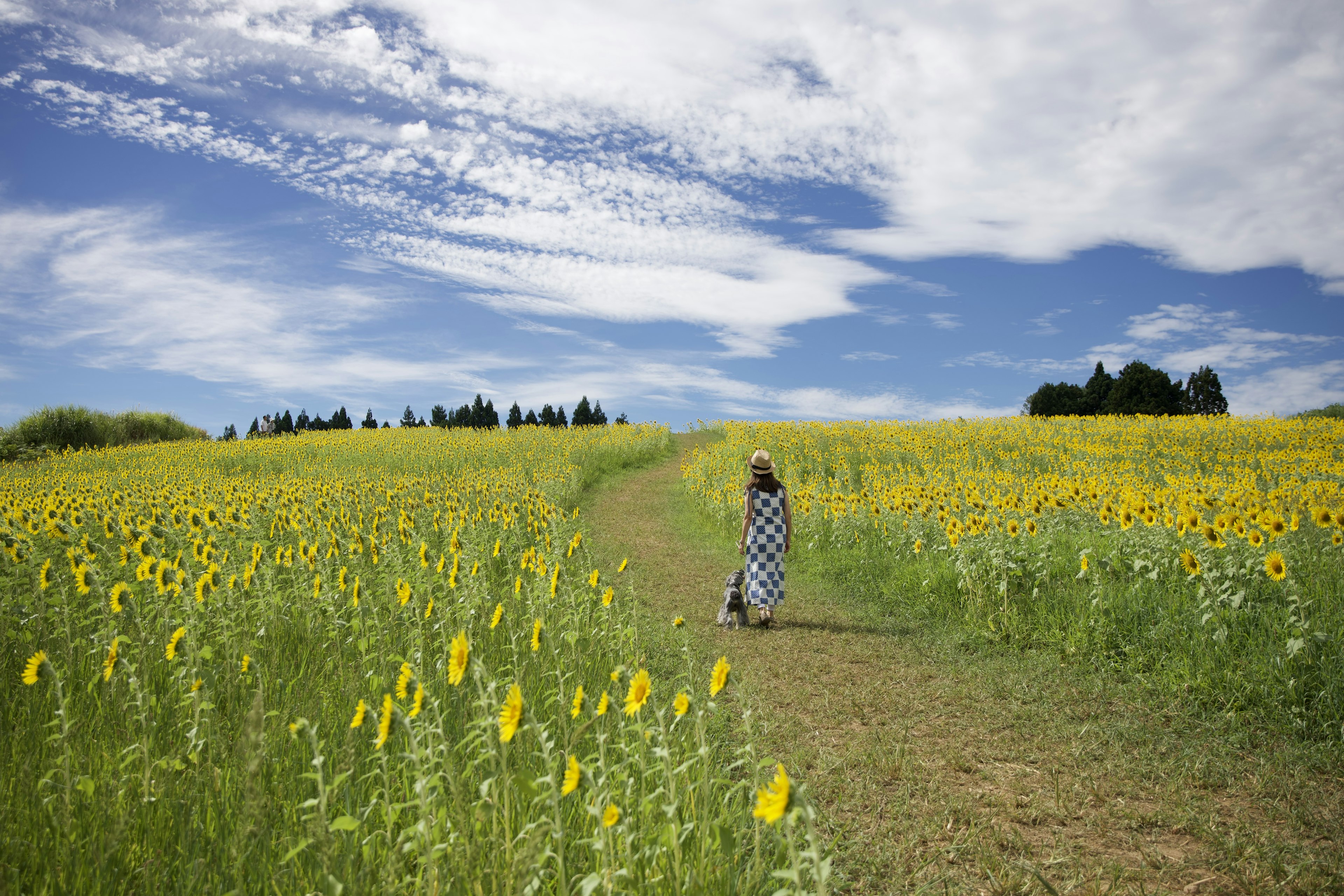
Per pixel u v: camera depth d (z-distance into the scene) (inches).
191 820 93.8
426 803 77.1
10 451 953.5
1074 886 102.4
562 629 198.1
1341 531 212.1
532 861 69.9
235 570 214.7
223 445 1003.9
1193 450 667.4
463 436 1109.7
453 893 76.9
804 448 777.6
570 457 763.4
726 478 587.2
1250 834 114.4
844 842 113.9
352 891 77.1
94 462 810.8
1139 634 197.5
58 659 151.3
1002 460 652.1
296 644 184.9
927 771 140.6
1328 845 110.4
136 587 184.5
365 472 679.7
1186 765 138.6
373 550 249.9
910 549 329.4
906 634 239.0
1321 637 161.0
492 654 172.2
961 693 182.7
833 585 315.3
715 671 86.5
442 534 337.7
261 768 101.7
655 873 82.3
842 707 175.9
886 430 932.6
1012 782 135.8
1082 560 224.8
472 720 118.9
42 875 83.2
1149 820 120.7
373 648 174.4
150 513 328.8
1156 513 244.8
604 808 78.8
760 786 99.7
